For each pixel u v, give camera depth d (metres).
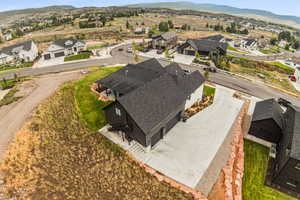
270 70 60.34
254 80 43.38
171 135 23.47
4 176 15.94
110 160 18.75
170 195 15.68
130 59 57.59
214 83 40.34
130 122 20.08
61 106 27.48
